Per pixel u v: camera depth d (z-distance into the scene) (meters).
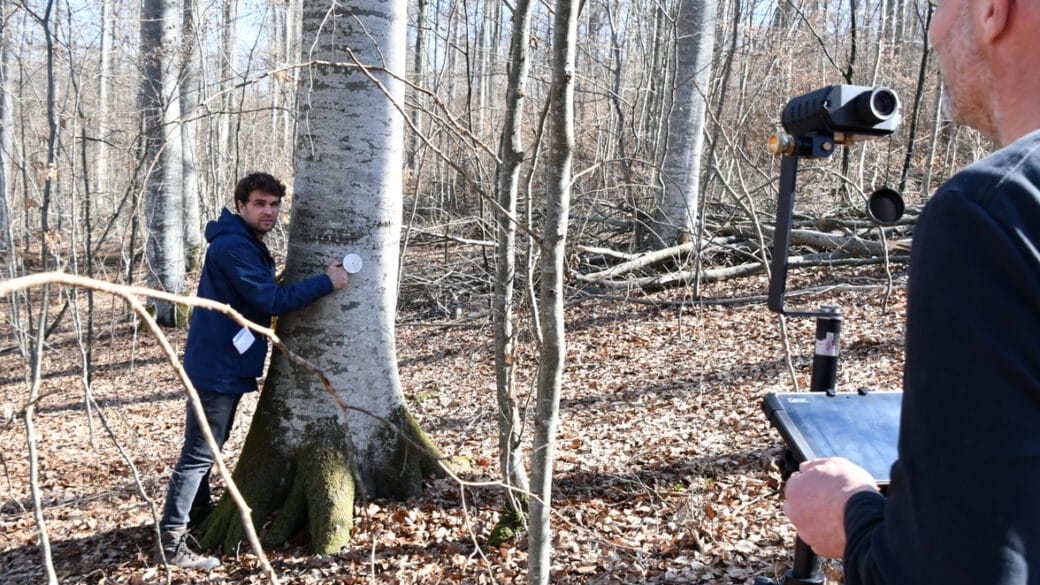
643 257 10.55
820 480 1.17
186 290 12.24
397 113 4.41
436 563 4.16
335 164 4.31
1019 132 1.00
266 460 4.46
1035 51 0.97
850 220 10.88
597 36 18.69
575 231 11.24
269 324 4.29
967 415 0.84
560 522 4.67
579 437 6.24
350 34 4.19
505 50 19.97
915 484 0.89
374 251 4.44
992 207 0.87
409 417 4.80
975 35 1.04
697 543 4.27
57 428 7.95
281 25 17.19
